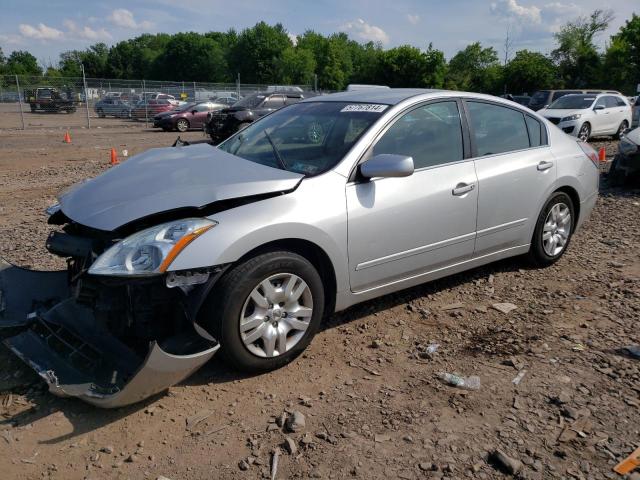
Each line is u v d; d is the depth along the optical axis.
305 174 3.57
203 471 2.55
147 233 2.96
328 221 3.40
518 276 4.98
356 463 2.60
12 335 3.64
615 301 4.45
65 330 3.33
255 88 35.34
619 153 9.35
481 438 2.78
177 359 2.79
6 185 9.84
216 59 94.62
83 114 31.14
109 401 2.71
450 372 3.39
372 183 3.66
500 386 3.24
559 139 5.09
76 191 3.57
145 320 3.07
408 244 3.87
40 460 2.61
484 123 4.48
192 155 3.97
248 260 3.12
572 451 2.69
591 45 57.22
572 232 5.33
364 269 3.67
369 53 101.81
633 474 2.54
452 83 70.62
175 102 30.30
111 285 2.88
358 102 4.20
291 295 3.29
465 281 4.86
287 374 3.36
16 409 2.98
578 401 3.09
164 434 2.81
